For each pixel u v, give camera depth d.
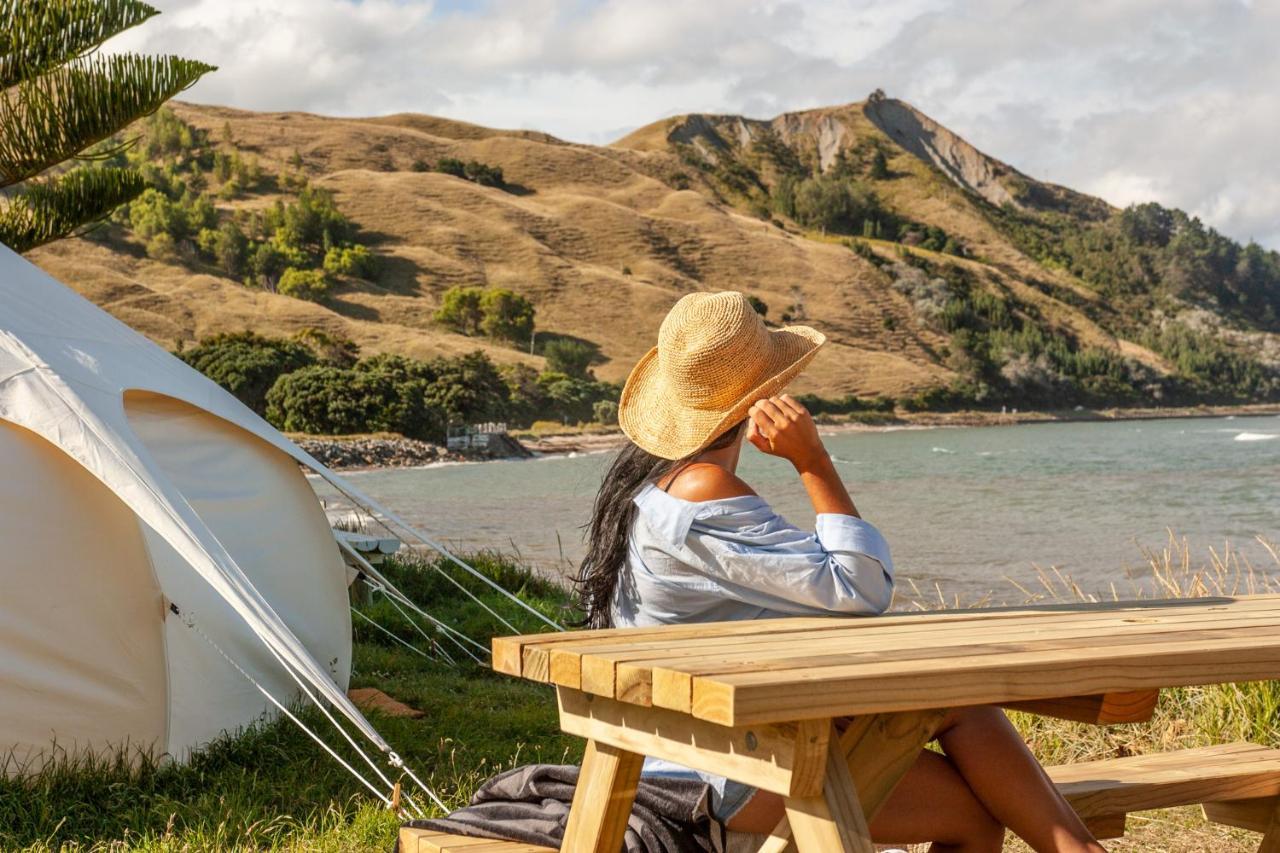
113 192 10.09
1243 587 7.29
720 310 2.08
